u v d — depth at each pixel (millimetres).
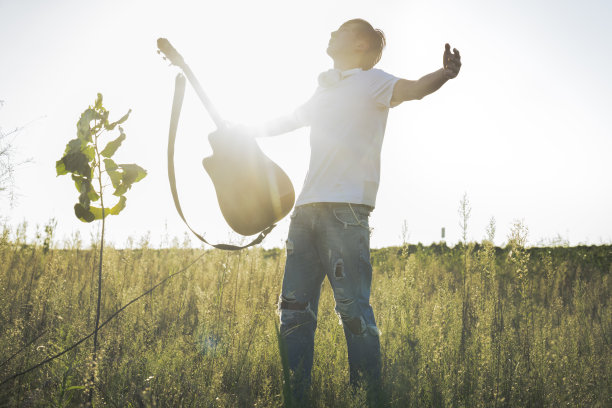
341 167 2562
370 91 2559
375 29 2867
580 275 7191
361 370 2484
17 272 4969
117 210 2135
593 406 2484
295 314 2617
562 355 3170
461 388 2615
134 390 2127
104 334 3105
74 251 5953
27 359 2395
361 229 2541
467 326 3760
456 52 2236
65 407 1975
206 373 2621
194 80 2326
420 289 5180
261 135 2877
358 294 2520
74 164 1993
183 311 4195
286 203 2475
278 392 2395
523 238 3791
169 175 2025
